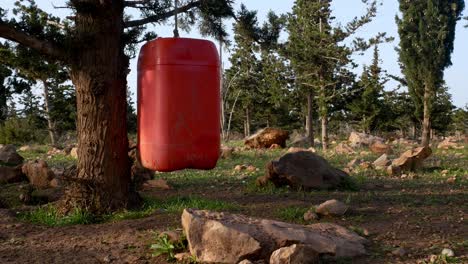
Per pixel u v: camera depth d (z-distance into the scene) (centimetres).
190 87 494
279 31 1019
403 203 796
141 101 518
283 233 523
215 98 505
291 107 4472
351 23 2959
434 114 4447
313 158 984
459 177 1123
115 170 751
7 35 705
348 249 524
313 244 516
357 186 978
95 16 723
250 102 4969
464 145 2341
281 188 960
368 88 3825
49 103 3528
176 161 491
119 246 582
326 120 3058
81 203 736
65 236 635
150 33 867
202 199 861
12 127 3175
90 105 740
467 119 5294
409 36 3556
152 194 943
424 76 3525
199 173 1270
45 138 3588
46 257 554
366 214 710
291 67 3606
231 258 502
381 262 505
